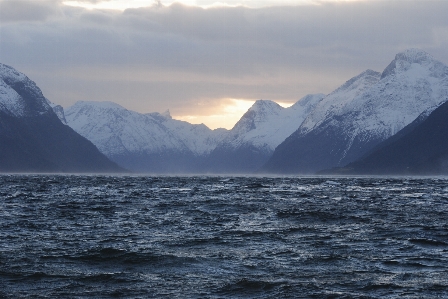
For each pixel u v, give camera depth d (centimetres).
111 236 6050
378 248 5250
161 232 6400
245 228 6788
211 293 3666
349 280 3975
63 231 6469
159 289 3759
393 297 3541
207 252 5047
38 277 4069
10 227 6794
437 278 4016
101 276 4103
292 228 6731
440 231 6462
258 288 3775
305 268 4384
